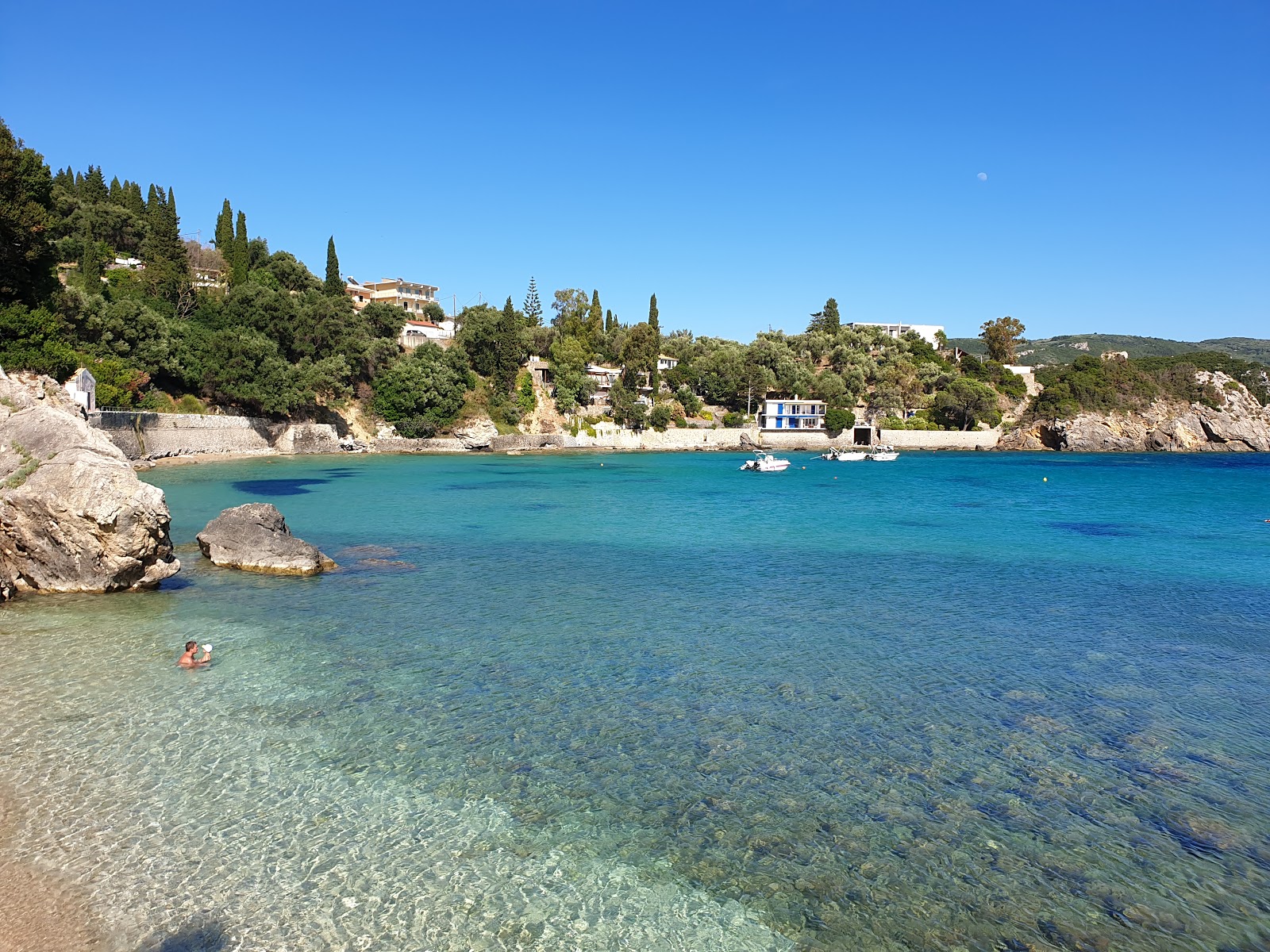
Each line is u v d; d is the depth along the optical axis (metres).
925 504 65.19
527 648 22.61
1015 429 170.88
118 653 21.12
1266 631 25.19
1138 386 172.25
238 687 18.81
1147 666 21.61
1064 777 15.06
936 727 17.28
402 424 121.81
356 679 19.61
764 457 106.88
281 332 107.31
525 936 10.46
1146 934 10.77
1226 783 14.88
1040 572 35.06
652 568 35.03
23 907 10.62
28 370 58.94
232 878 11.39
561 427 144.62
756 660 21.81
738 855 12.40
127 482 27.38
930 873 12.05
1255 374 188.38
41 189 60.81
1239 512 59.69
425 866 11.89
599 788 14.36
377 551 37.97
